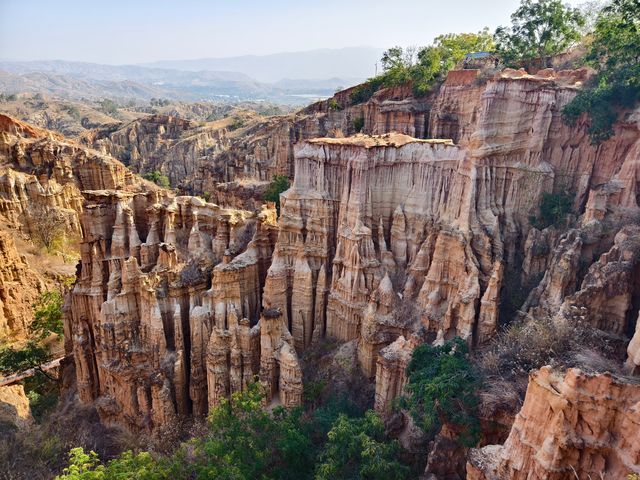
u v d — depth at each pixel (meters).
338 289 36.69
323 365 36.06
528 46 59.47
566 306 26.38
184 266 38.62
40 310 56.09
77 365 40.88
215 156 119.12
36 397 45.00
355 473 24.69
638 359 20.25
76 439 36.62
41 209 73.50
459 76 55.81
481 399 23.69
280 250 37.62
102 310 37.34
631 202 29.23
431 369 26.14
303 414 31.69
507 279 32.72
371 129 74.88
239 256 37.97
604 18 42.12
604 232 29.00
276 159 91.62
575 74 38.78
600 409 17.17
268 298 37.12
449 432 25.12
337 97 96.31
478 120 33.56
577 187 34.22
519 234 33.84
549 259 31.67
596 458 17.42
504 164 33.47
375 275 35.56
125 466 23.42
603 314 26.20
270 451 26.14
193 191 110.75
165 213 40.75
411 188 35.81
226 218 40.53
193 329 35.78
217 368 34.00
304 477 26.34
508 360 25.52
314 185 37.34
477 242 31.88
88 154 84.31
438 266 32.66
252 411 27.41
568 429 17.53
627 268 25.34
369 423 26.98
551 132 34.12
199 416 36.62
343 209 36.12
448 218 33.75
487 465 20.05
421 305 33.09
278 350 33.19
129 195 41.97
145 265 39.78
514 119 33.09
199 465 24.33
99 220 40.44
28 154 81.25
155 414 34.97
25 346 52.25
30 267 64.44
